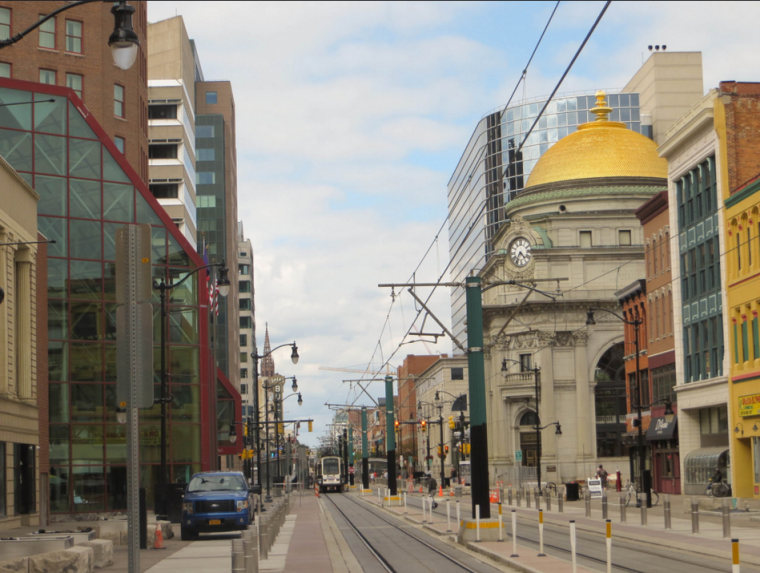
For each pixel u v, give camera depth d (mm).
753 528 32656
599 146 95312
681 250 57531
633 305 69062
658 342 63156
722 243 51250
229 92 139875
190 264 55562
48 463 45531
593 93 135125
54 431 50031
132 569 9297
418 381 157875
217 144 135875
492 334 94750
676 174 57531
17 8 66875
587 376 90500
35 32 67312
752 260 47938
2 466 37406
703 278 54625
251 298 178000
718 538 28562
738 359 49625
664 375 61750
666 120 131375
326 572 21469
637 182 93188
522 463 91750
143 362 9523
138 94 73062
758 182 47000
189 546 29734
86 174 52375
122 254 9633
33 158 50906
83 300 51469
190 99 120938
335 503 67750
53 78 67750
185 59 115000
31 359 42188
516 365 91812
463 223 158250
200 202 134625
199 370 55156
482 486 28797
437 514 46594
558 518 41656
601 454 90562
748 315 48344
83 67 68562
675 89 131625
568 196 93125
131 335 9531
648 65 133875
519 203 96750
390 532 35562
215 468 57906
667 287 61062
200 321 55688
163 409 36031
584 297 90688
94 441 50906
